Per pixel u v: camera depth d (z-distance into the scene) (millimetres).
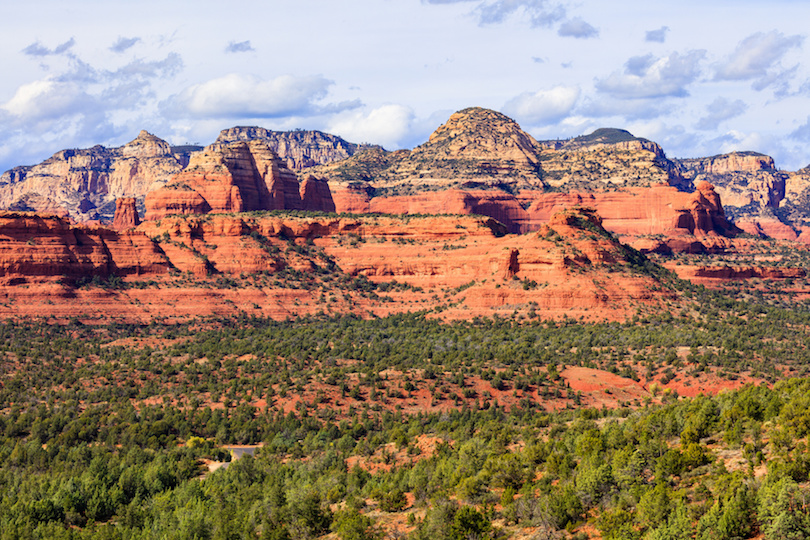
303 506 114750
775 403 117812
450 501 107188
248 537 112000
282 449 157250
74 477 136750
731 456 105438
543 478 109438
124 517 122312
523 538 97062
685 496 96062
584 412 152125
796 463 93000
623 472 104375
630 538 89625
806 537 82750
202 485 136250
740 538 85438
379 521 111562
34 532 118312
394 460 140000
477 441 135875
